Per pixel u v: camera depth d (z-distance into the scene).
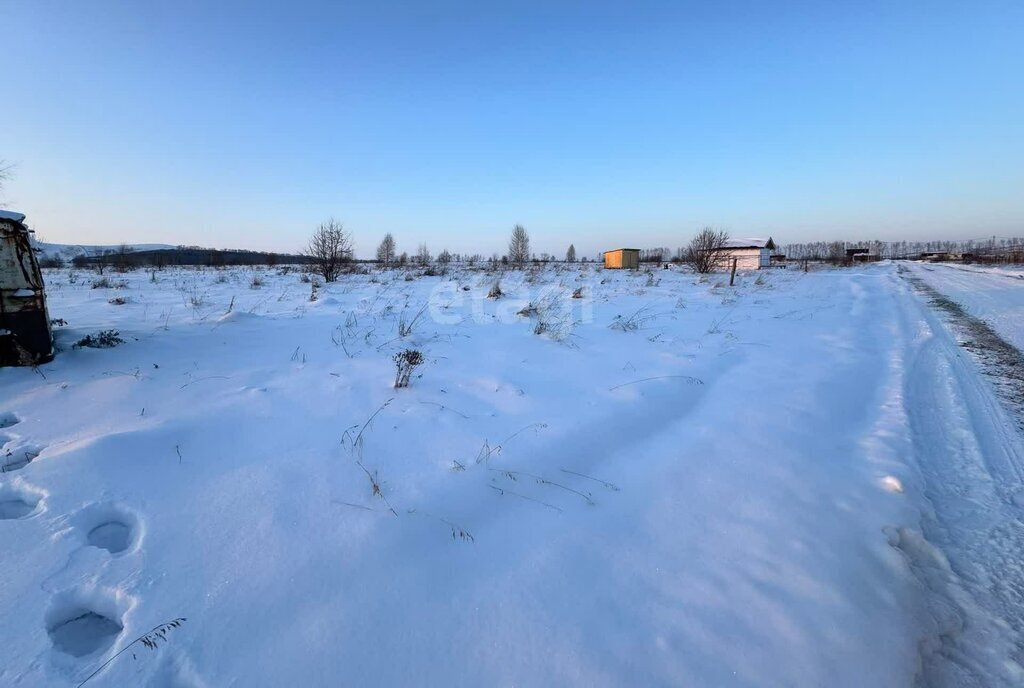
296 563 2.50
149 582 2.33
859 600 2.46
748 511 3.18
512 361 6.02
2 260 4.92
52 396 4.39
